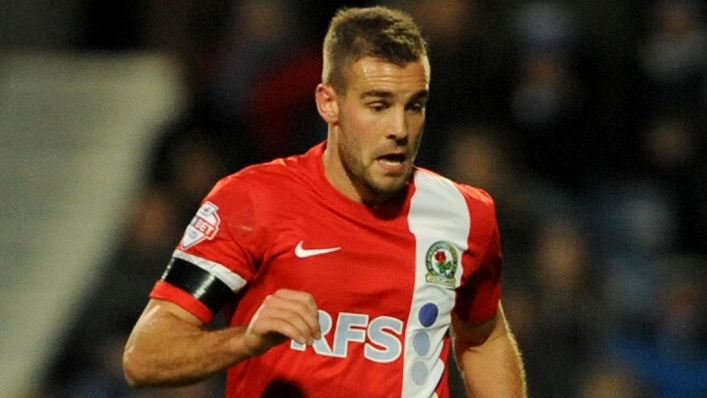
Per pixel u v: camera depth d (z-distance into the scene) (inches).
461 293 608.1
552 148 1392.7
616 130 1424.7
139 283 1256.2
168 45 1695.4
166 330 538.3
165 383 532.1
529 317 1167.0
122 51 1718.8
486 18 1432.1
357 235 563.8
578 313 1190.9
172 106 1610.5
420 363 568.1
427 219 578.2
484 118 1381.6
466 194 594.2
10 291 1462.8
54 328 1417.3
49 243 1504.7
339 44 552.4
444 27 1380.4
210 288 548.4
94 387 1222.9
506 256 1211.2
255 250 554.3
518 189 1285.7
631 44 1459.2
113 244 1483.8
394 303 564.7
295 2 1558.8
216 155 1350.9
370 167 546.6
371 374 560.4
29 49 1701.5
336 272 558.6
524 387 634.2
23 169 1579.7
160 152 1354.6
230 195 558.3
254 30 1475.1
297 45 1497.3
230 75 1467.8
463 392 1042.1
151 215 1268.5
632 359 1278.3
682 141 1425.9
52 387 1249.4
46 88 1653.5
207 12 1547.7
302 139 1409.9
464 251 585.0
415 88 542.6
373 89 539.8
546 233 1215.6
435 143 1325.0
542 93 1395.2
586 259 1216.2
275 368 561.9
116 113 1619.1
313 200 563.8
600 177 1419.8
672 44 1448.1
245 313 565.9
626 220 1405.0
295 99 1434.5
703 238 1411.2
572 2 1489.9
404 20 553.3
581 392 1153.4
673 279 1346.0
